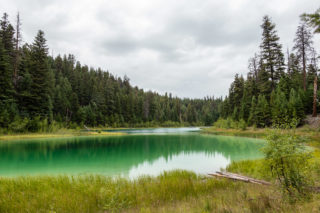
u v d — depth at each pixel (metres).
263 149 5.56
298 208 4.04
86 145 23.59
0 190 6.43
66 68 79.81
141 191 6.45
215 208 4.43
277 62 39.03
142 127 81.94
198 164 13.70
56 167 12.75
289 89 36.34
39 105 36.97
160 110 101.69
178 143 26.31
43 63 39.50
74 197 5.77
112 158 16.02
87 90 72.19
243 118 41.19
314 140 18.78
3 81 31.91
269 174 6.21
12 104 31.86
